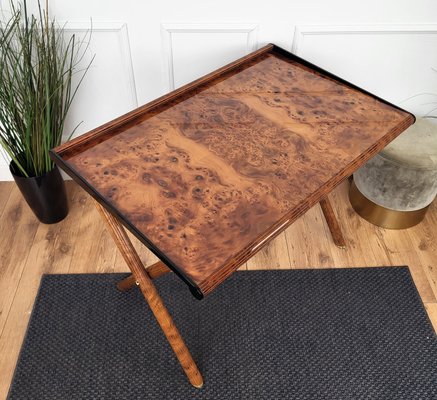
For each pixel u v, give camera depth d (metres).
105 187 1.17
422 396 1.49
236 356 1.58
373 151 1.32
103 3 1.61
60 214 1.97
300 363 1.56
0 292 1.74
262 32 1.74
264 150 1.30
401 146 1.77
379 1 1.66
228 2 1.64
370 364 1.56
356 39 1.77
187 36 1.73
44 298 1.72
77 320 1.67
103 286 1.77
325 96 1.52
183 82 1.89
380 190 1.87
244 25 1.70
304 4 1.66
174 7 1.64
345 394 1.49
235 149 1.30
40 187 1.79
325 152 1.30
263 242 1.06
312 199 1.16
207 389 1.50
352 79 1.91
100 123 2.02
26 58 1.54
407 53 1.82
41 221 1.98
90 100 1.93
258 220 1.10
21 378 1.51
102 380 1.52
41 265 1.84
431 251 1.92
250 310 1.71
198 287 0.95
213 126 1.38
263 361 1.57
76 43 1.72
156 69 1.83
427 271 1.85
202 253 1.02
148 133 1.35
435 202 2.12
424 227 2.01
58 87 1.61
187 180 1.20
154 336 1.63
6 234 1.94
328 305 1.73
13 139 1.71
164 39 1.73
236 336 1.63
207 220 1.10
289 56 1.69
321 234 1.97
